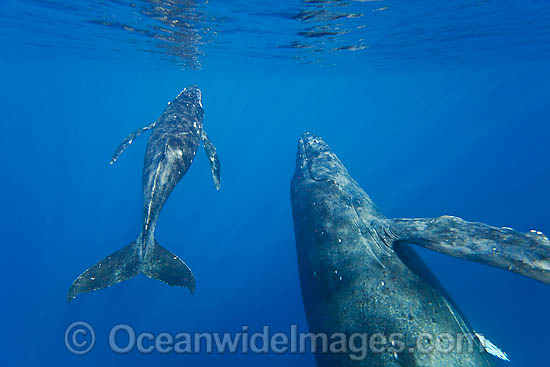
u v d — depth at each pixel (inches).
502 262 132.4
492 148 2343.8
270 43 804.0
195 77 1811.0
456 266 998.4
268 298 923.4
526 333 767.7
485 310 839.7
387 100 3548.2
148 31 722.8
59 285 964.6
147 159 286.2
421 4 517.3
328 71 1438.2
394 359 154.2
